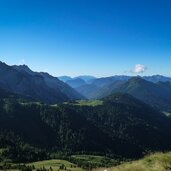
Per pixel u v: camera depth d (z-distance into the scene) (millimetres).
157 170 19031
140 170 19344
